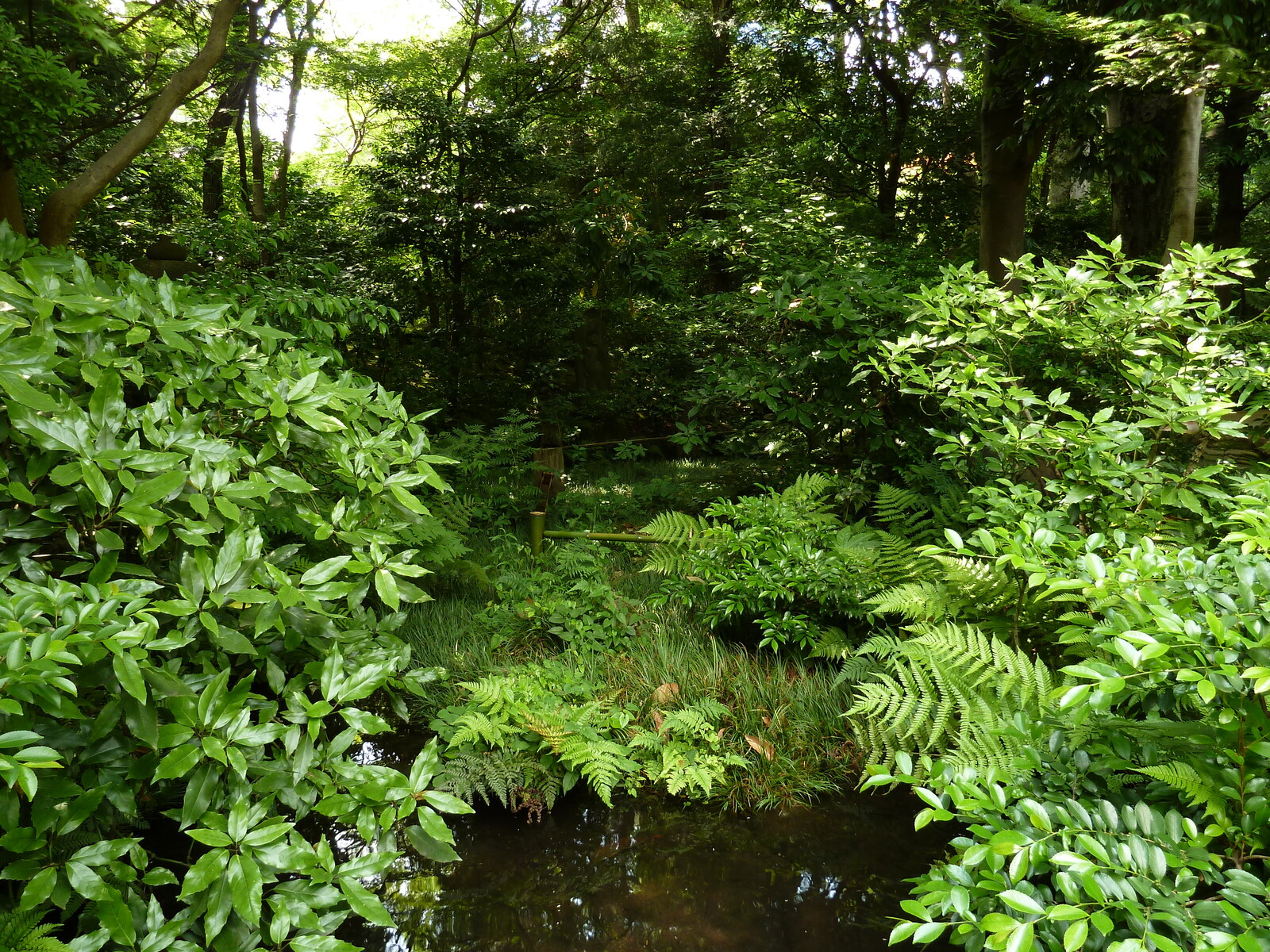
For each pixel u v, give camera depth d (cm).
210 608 194
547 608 402
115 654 149
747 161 1004
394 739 330
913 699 280
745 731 319
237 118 1067
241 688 179
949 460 338
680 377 1152
